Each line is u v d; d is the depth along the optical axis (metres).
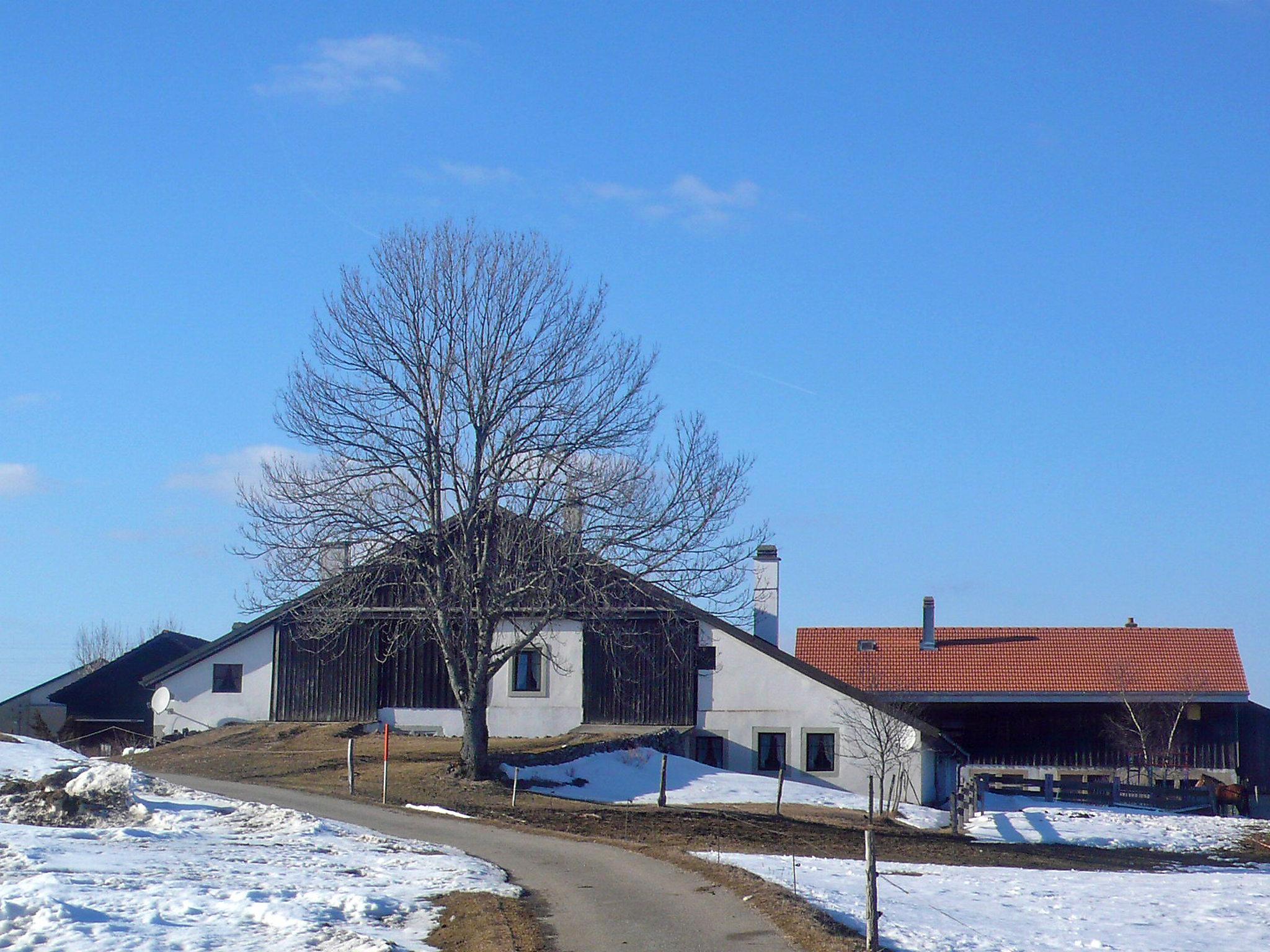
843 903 19.03
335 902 17.20
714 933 15.65
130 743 53.44
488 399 36.34
